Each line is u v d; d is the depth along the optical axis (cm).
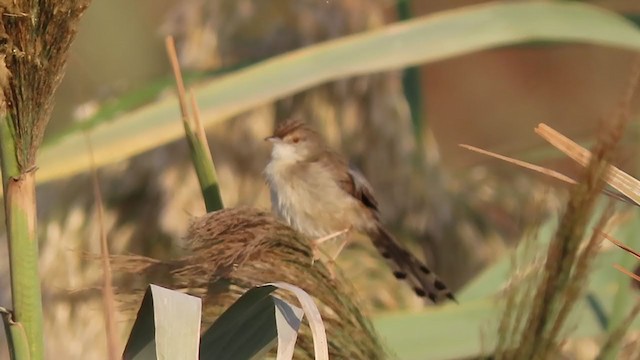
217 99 880
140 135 883
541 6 937
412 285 1026
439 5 1688
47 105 548
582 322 798
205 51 1306
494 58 1903
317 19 1321
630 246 812
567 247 479
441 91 1933
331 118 1362
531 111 1900
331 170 1023
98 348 1081
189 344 530
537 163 1418
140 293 671
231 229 643
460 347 771
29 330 553
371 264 1147
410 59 898
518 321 491
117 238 1250
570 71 1856
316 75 887
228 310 567
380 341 709
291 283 646
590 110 1838
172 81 1115
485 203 1401
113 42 1408
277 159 1041
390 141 1377
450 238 1375
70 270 1138
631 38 945
